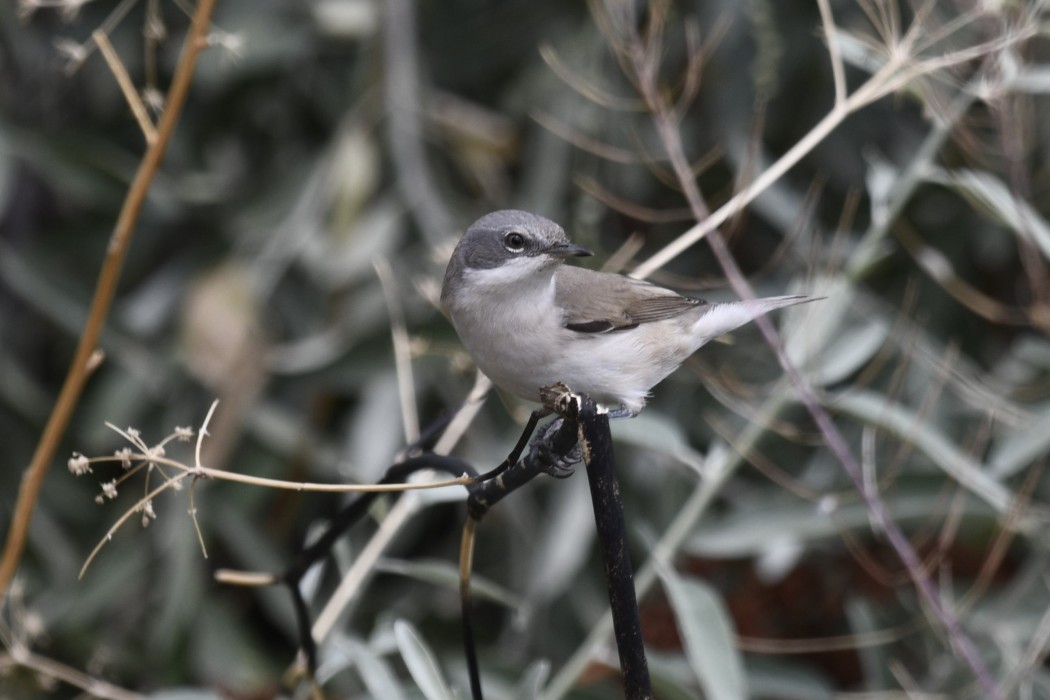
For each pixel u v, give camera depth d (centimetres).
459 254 796
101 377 1147
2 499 1129
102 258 1166
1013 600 898
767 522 851
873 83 786
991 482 805
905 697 888
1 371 1127
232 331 1038
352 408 1166
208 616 1095
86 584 1083
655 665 793
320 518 1124
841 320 1048
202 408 1087
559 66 929
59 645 1087
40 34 1175
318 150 1150
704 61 967
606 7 932
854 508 852
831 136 1125
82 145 1063
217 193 1130
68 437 1138
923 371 1058
